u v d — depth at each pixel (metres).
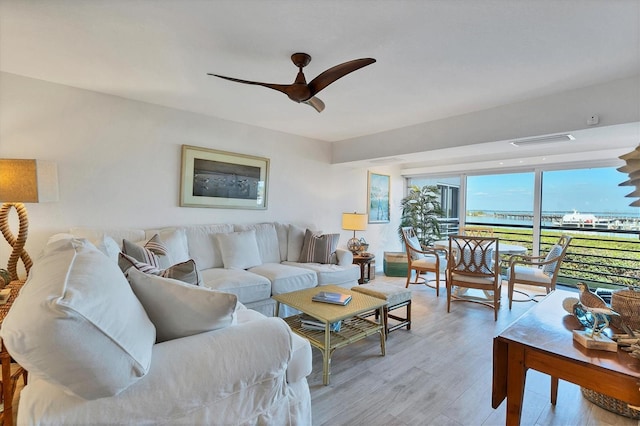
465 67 2.44
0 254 2.68
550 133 3.00
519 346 1.39
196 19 1.85
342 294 2.77
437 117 3.75
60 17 1.84
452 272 3.72
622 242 4.13
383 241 6.14
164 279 1.35
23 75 2.71
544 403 2.02
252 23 1.89
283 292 3.29
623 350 1.31
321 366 2.43
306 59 2.27
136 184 3.33
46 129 2.84
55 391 1.01
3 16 1.83
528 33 1.96
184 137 3.65
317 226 5.06
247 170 4.19
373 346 2.78
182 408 1.13
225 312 1.31
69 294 0.93
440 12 1.76
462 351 2.69
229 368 1.25
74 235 2.71
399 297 3.05
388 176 6.21
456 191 5.80
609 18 1.79
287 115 3.78
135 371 1.03
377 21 1.85
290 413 1.51
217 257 3.58
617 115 2.65
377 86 2.82
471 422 1.81
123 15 1.82
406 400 2.00
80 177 3.01
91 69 2.57
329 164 5.21
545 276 3.74
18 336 0.87
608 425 1.79
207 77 2.70
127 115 3.26
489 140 3.40
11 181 2.24
